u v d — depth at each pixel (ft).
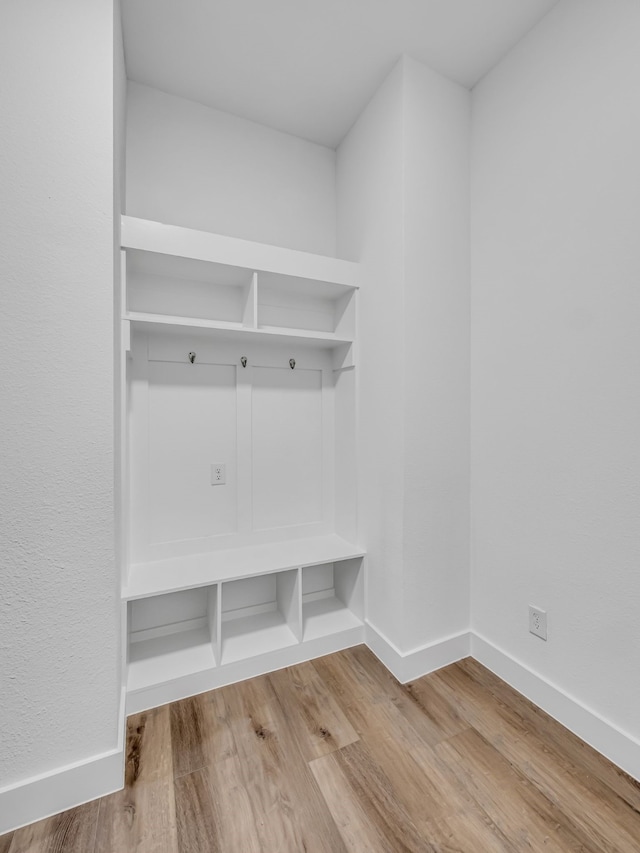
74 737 3.59
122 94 4.85
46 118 3.44
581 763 3.95
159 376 5.83
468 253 5.72
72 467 3.56
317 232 6.97
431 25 4.80
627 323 3.86
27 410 3.41
